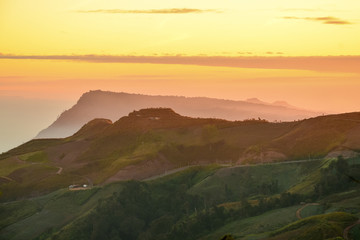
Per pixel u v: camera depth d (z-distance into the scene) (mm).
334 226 181125
